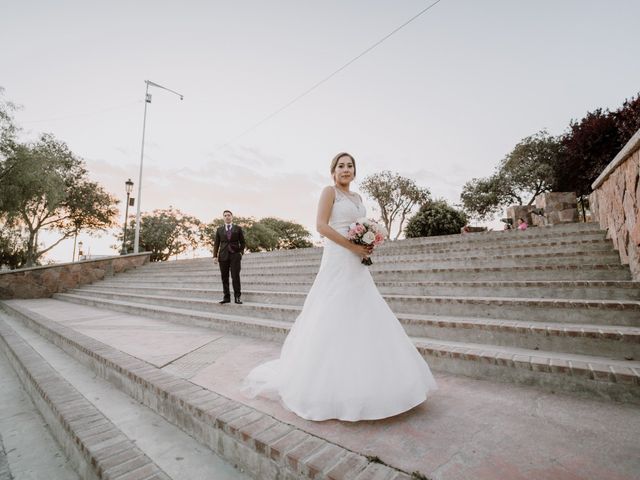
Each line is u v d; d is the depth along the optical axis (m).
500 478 1.42
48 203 18.69
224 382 2.78
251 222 50.50
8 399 3.81
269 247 53.03
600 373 2.20
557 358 2.54
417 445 1.72
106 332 5.12
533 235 6.41
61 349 4.91
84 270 14.60
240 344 4.21
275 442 1.75
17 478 2.27
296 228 64.69
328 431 1.89
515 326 3.02
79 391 3.20
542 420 1.95
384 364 2.07
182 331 5.16
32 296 13.12
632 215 3.82
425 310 4.13
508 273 4.64
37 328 6.25
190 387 2.62
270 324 4.59
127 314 7.44
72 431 2.35
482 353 2.74
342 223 2.37
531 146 25.41
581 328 2.80
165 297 7.89
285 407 2.21
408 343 2.28
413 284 4.96
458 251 6.41
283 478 1.66
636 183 3.67
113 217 27.42
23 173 16.75
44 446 2.72
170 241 39.16
